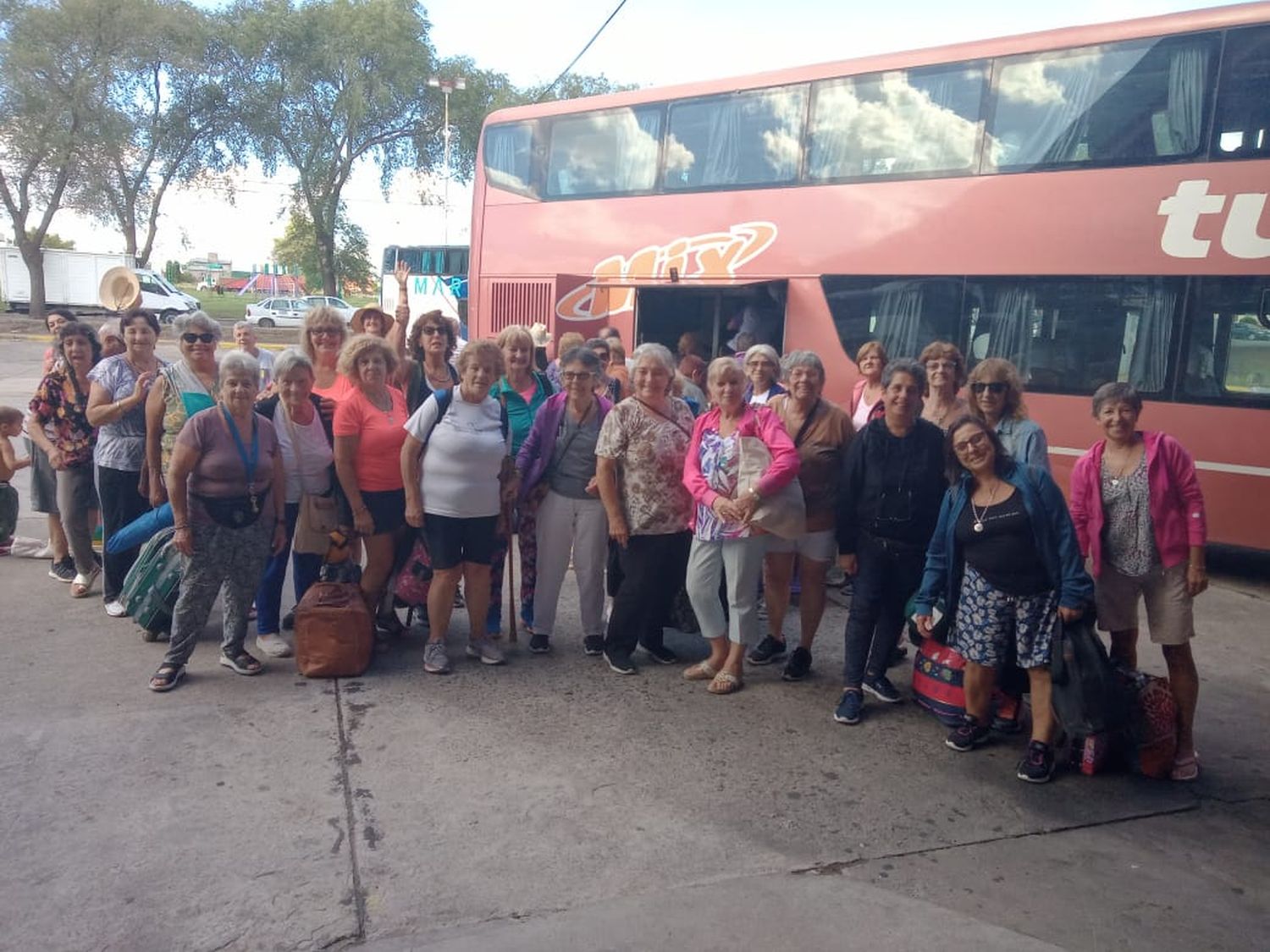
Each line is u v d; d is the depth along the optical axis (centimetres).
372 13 3922
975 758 454
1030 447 480
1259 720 509
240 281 9000
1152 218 775
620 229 1129
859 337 934
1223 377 753
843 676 552
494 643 556
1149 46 777
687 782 420
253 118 3884
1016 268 839
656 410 524
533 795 403
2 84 3425
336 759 429
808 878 351
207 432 486
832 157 955
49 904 323
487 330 1274
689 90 1071
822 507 526
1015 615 434
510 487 549
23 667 523
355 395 526
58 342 649
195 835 365
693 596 524
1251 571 830
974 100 866
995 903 339
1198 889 352
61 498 632
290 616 596
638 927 320
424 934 313
